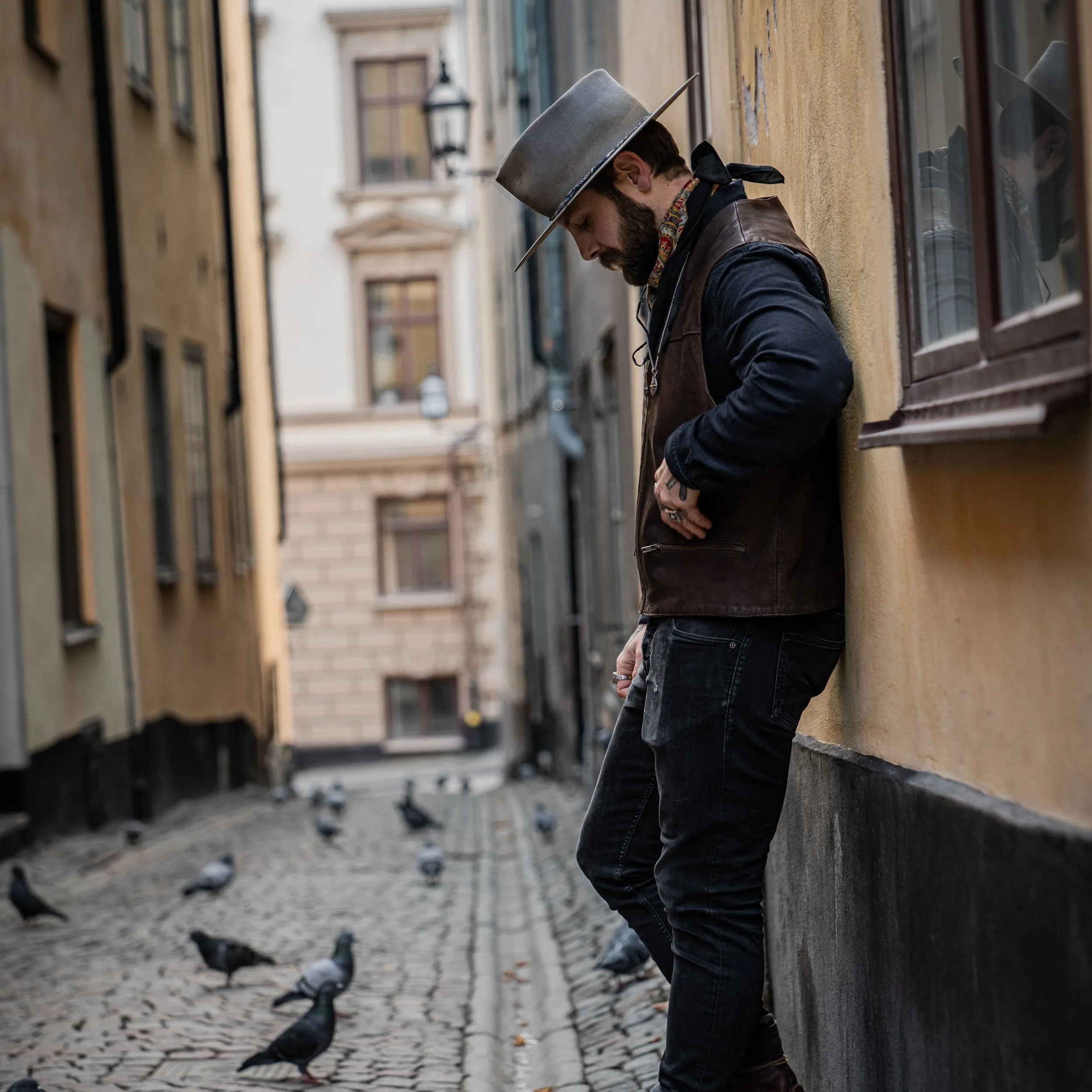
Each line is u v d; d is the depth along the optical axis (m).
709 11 5.44
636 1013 5.48
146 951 7.47
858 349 3.23
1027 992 2.30
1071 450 2.14
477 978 6.70
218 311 19.25
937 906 2.69
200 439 17.91
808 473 3.07
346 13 31.83
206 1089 4.95
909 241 2.85
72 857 10.90
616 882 3.53
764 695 3.02
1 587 10.95
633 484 9.83
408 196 31.92
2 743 10.96
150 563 15.08
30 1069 5.20
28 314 11.70
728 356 2.90
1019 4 2.44
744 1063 3.28
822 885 3.58
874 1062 3.14
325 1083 5.03
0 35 11.36
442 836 13.77
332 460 31.95
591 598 14.84
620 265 3.23
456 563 32.12
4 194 11.29
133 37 15.55
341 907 8.91
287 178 32.03
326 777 30.98
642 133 3.12
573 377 16.00
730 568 2.99
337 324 32.09
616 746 3.50
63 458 12.86
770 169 3.13
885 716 3.07
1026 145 2.44
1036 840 2.25
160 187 16.42
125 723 13.87
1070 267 2.31
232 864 9.12
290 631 32.25
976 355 2.51
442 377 32.06
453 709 32.62
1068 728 2.19
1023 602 2.34
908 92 2.86
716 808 3.03
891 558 2.97
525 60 18.16
